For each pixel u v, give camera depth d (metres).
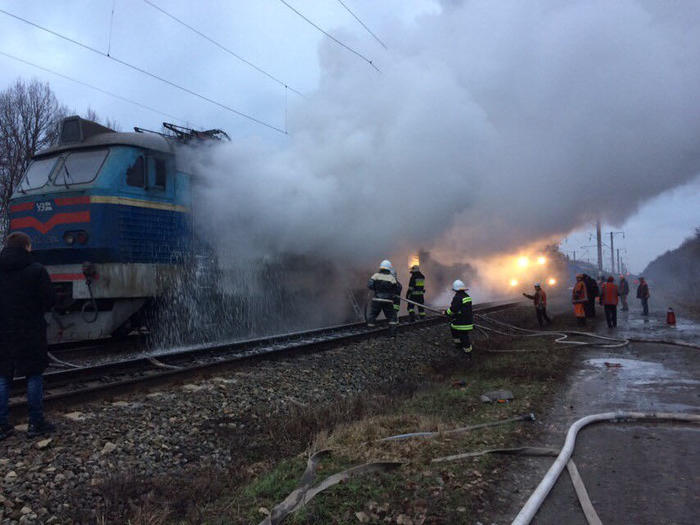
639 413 5.05
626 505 3.19
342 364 7.40
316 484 3.35
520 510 3.14
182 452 4.13
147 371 6.49
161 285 8.55
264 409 5.21
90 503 3.21
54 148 8.75
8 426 4.07
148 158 8.57
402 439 4.32
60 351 7.88
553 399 5.98
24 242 4.21
